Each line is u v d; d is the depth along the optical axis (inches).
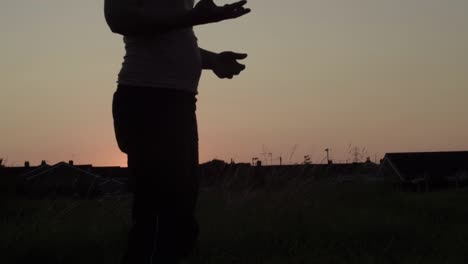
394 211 333.4
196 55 102.3
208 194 305.1
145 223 93.4
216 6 93.2
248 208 269.1
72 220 246.5
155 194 93.8
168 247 92.8
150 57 97.5
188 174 97.0
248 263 193.2
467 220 305.1
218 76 130.6
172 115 96.0
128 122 96.0
